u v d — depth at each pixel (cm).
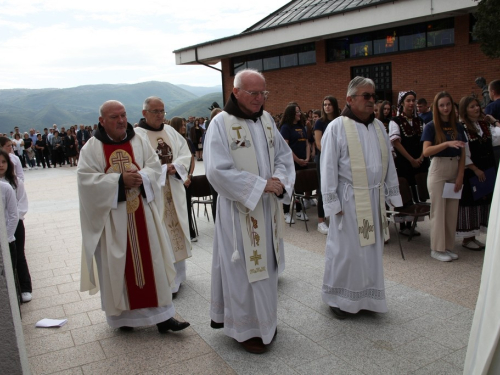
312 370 320
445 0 1288
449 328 369
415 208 569
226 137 339
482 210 548
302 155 732
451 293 434
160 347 364
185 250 482
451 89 1438
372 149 392
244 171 334
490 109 629
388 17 1424
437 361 323
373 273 388
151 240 374
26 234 782
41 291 500
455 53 1411
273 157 361
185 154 516
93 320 421
